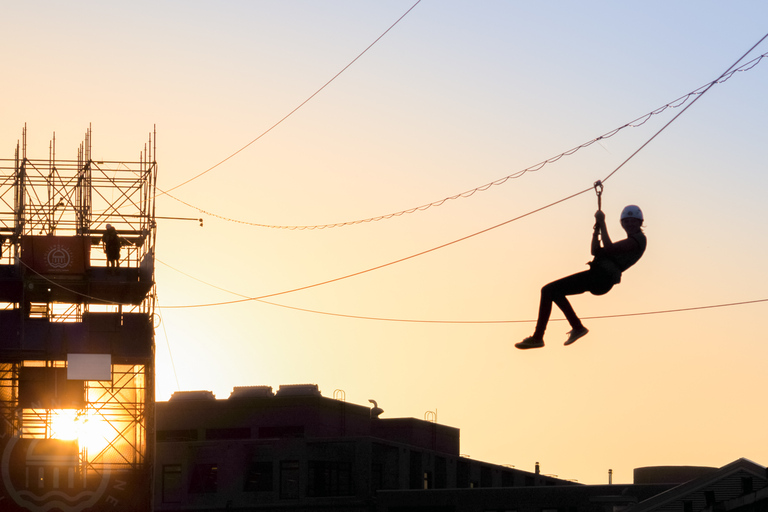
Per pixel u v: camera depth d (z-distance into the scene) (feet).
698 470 248.11
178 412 292.61
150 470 210.79
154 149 218.38
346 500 264.93
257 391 294.46
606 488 246.88
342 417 293.43
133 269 214.48
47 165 216.95
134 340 213.66
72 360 210.18
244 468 272.31
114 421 212.23
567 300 69.92
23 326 211.41
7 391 210.59
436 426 318.65
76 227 217.36
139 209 215.92
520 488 252.83
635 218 69.56
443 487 301.22
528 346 69.97
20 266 212.64
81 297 217.97
